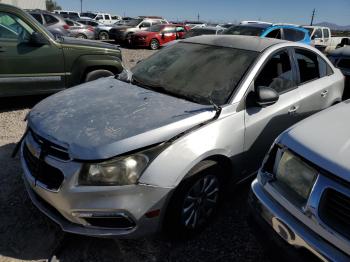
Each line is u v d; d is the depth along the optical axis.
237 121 2.94
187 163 2.53
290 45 3.75
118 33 19.58
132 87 3.39
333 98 4.24
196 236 2.94
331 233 1.86
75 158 2.34
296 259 2.04
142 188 2.38
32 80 5.50
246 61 3.33
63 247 2.70
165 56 3.88
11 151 4.26
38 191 2.57
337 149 2.05
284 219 2.11
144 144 2.40
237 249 2.82
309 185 2.03
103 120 2.64
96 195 2.32
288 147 2.23
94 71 6.09
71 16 30.42
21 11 5.33
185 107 2.87
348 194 1.82
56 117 2.75
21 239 2.79
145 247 2.78
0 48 5.14
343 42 9.36
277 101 3.38
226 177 3.08
